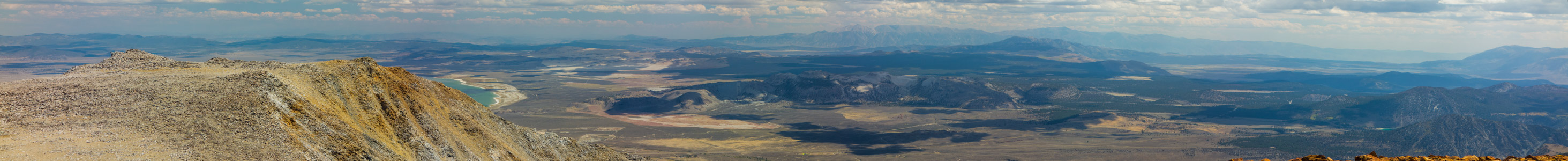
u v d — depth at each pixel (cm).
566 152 8794
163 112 4719
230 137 4312
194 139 4231
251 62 7019
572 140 9288
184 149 4056
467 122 7856
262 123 4634
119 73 6194
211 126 4469
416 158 6053
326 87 6234
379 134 5884
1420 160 3912
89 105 4884
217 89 5291
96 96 5131
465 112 8250
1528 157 3888
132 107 4822
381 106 6719
